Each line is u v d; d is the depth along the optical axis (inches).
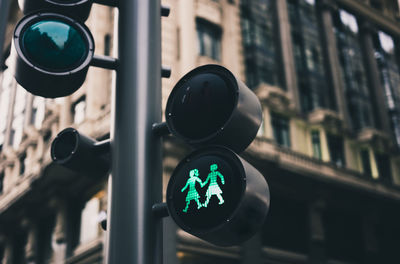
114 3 90.7
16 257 1018.1
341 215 1029.8
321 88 1111.6
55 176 873.5
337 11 1282.0
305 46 1128.8
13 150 1091.9
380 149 1143.0
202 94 81.7
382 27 1403.8
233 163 73.5
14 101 1203.9
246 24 987.9
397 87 1362.0
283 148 895.7
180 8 839.1
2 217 1018.1
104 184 807.1
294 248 895.7
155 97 84.4
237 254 783.7
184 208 75.2
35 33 85.2
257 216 70.9
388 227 1120.2
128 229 74.6
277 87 946.7
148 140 80.8
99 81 845.2
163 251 76.7
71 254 845.2
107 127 761.0
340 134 1059.9
